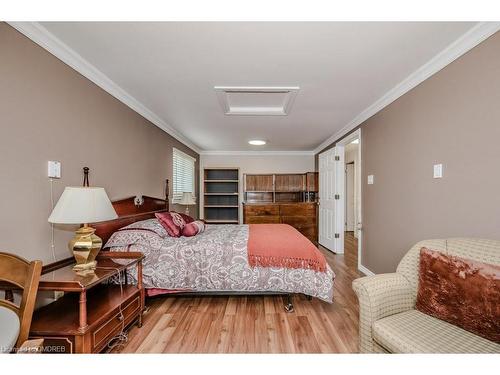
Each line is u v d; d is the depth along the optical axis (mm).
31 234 1630
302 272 2395
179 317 2275
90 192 1696
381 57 2010
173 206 4453
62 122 1886
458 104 1845
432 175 2125
